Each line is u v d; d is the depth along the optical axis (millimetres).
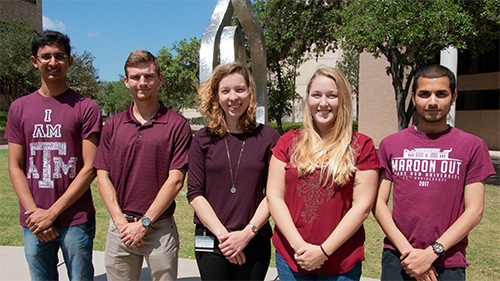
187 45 14320
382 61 18344
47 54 2289
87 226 2393
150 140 2229
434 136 1976
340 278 1851
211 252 2086
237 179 2090
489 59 16875
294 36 11805
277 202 1947
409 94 17406
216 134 2170
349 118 1922
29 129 2301
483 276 3408
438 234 1887
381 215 2016
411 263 1854
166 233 2285
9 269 3324
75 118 2340
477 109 17453
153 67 2285
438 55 10500
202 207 2066
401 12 7648
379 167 1918
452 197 1888
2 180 8047
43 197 2307
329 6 11516
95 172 2389
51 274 2438
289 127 26875
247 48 12797
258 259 2109
